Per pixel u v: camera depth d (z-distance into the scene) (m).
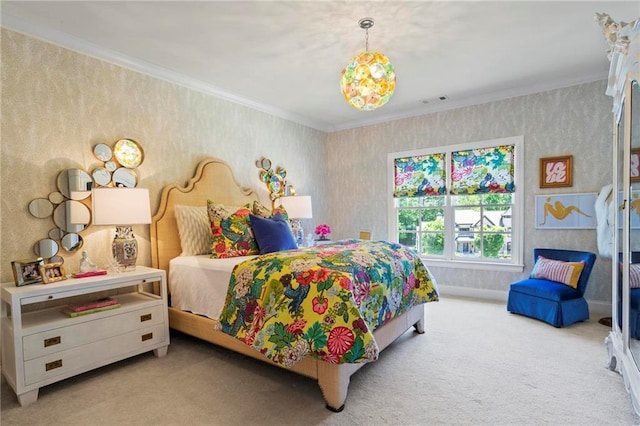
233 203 3.82
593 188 3.54
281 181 4.60
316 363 1.91
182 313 2.74
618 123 2.21
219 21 2.42
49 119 2.52
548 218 3.78
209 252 3.20
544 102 3.80
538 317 3.24
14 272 2.14
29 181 2.42
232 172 3.89
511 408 1.85
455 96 4.14
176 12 2.30
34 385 1.99
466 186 4.32
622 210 2.11
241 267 2.30
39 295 2.03
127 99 2.99
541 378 2.17
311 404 1.93
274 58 3.03
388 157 4.95
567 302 3.09
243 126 4.10
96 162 2.78
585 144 3.58
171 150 3.33
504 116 4.04
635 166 1.86
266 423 1.76
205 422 1.77
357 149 5.23
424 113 4.62
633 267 1.90
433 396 1.98
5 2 2.16
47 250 2.49
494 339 2.82
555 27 2.57
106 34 2.58
